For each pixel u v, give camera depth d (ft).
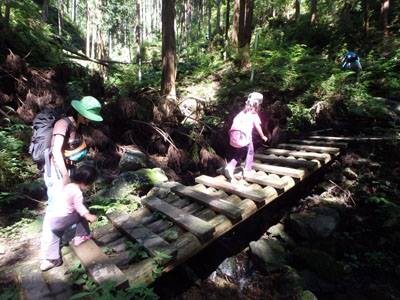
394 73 28.40
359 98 25.20
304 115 25.58
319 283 13.48
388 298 12.78
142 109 23.82
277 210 18.22
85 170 10.18
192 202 14.78
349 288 13.43
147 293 8.74
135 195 17.43
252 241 15.78
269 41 45.34
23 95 21.98
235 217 12.51
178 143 23.29
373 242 15.87
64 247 11.19
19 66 22.04
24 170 17.66
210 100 30.32
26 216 14.85
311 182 19.79
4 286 10.05
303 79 30.14
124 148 22.03
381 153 20.30
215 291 13.01
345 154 21.11
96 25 56.29
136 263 10.14
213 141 23.21
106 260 9.93
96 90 25.57
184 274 13.23
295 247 15.58
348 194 18.52
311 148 20.71
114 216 13.33
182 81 36.91
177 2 83.35
